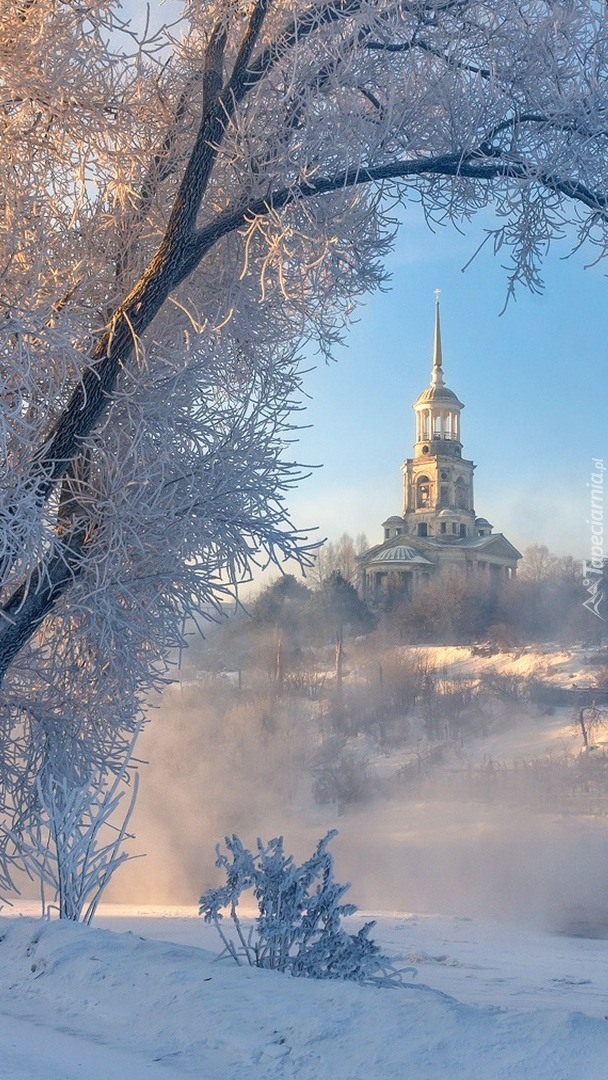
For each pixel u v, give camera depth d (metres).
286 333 8.40
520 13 7.37
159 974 4.84
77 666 8.13
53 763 8.04
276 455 7.63
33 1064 3.73
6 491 6.46
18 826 8.09
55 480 6.93
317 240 7.50
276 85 7.50
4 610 7.38
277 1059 3.79
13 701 8.12
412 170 7.64
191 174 7.51
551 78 7.29
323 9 7.42
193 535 7.42
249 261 8.14
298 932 5.55
